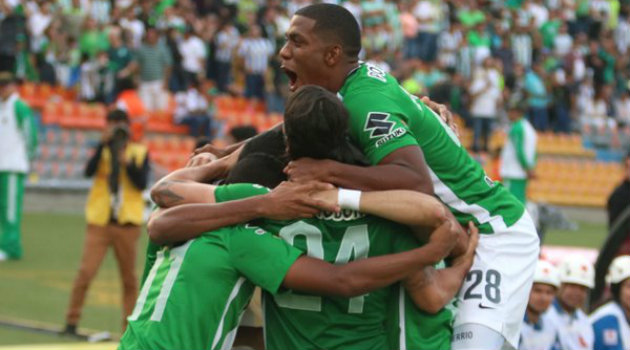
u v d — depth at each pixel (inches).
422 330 303.1
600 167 1838.1
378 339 303.1
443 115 345.4
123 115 721.6
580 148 1919.3
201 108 1552.7
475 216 340.8
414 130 320.5
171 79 1578.5
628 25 2208.4
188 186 301.6
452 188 335.0
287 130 289.7
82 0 1569.9
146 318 294.4
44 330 718.5
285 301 298.2
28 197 1334.9
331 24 305.7
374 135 295.7
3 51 1451.8
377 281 286.8
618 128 2046.0
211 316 290.5
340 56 307.0
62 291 858.8
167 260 297.0
